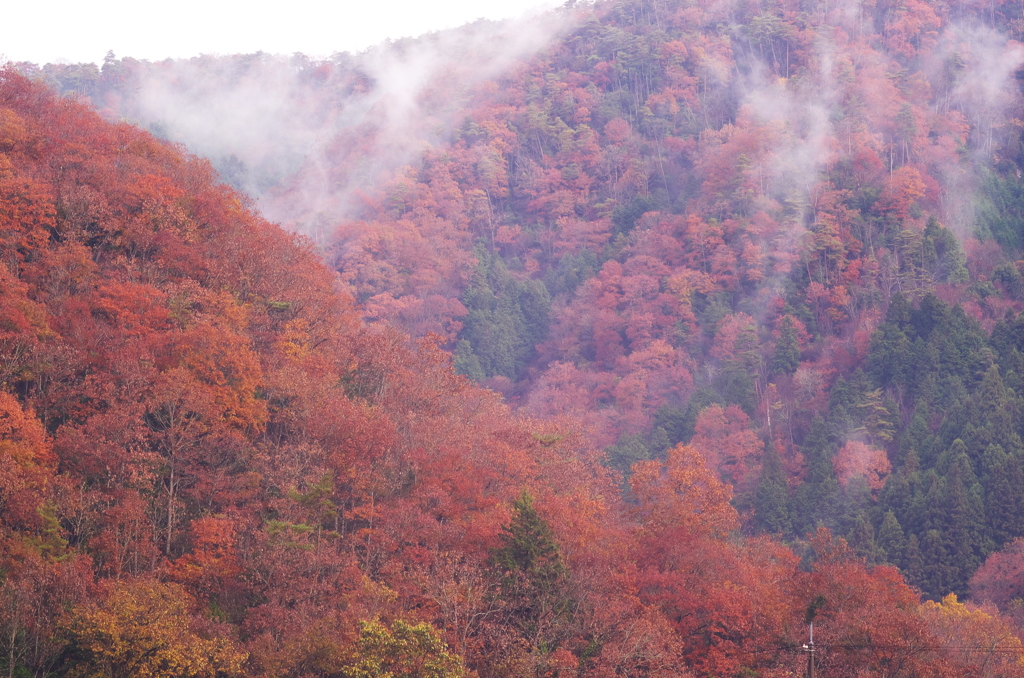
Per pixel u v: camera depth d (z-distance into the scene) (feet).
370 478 237.45
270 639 194.08
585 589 228.43
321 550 214.48
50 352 221.87
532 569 225.15
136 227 267.39
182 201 288.71
